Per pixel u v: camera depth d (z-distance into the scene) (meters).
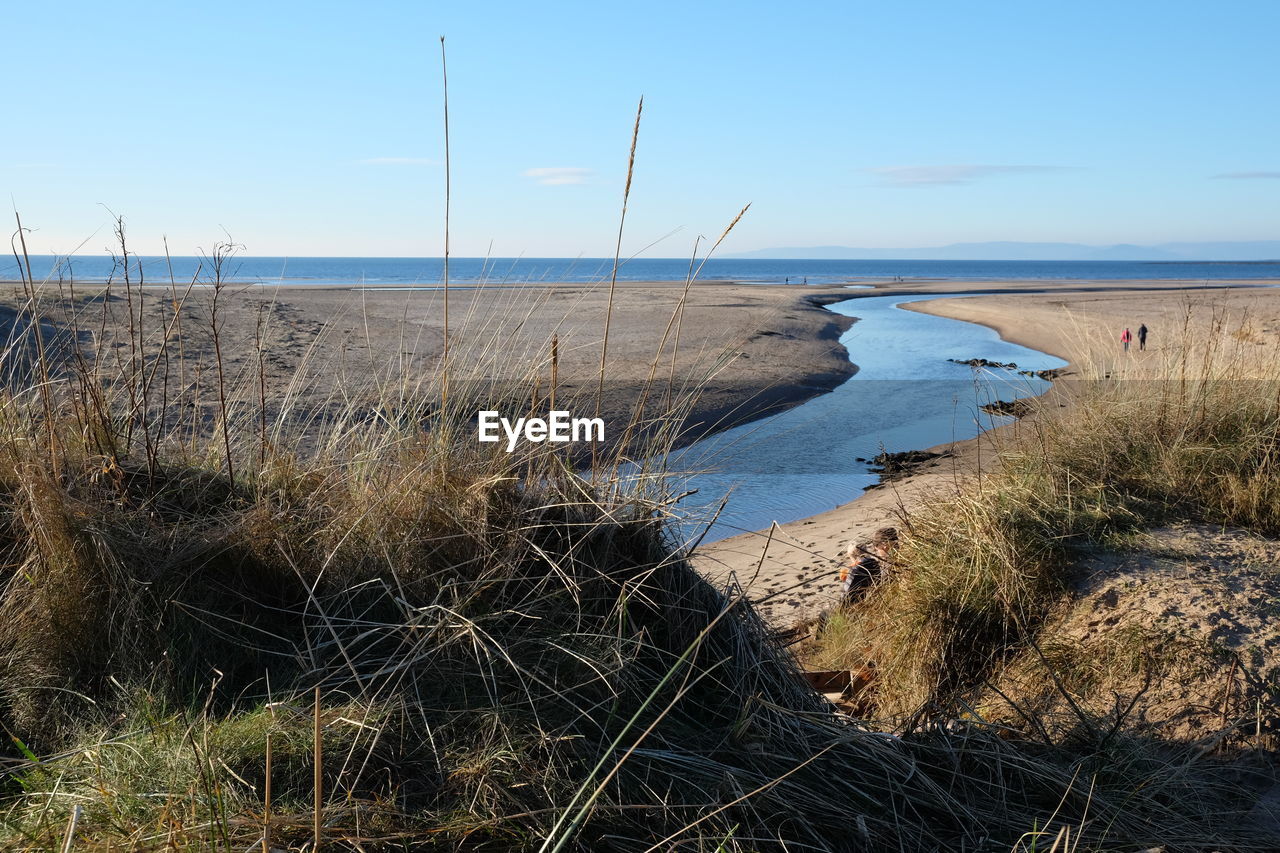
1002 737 3.41
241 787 2.02
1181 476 5.54
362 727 2.21
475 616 2.67
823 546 8.12
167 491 3.09
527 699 2.46
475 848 2.02
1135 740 3.35
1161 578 4.47
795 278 131.62
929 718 3.32
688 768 2.44
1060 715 3.69
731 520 9.54
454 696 2.45
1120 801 2.90
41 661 2.49
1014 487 5.28
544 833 2.09
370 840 1.92
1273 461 5.53
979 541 4.78
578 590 2.79
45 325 9.32
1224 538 4.94
